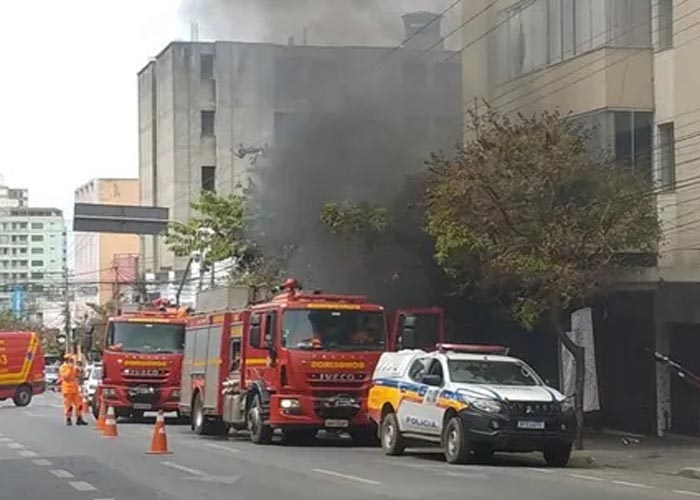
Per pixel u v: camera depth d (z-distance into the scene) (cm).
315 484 1564
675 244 2475
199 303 3188
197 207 3928
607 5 2614
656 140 2592
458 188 2191
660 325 2586
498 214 2183
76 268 10406
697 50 2434
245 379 2564
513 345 3089
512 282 2389
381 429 2216
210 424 2872
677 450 2281
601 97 2605
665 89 2564
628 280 2480
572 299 2238
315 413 2372
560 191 2214
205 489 1513
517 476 1720
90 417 3906
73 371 3356
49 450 2262
